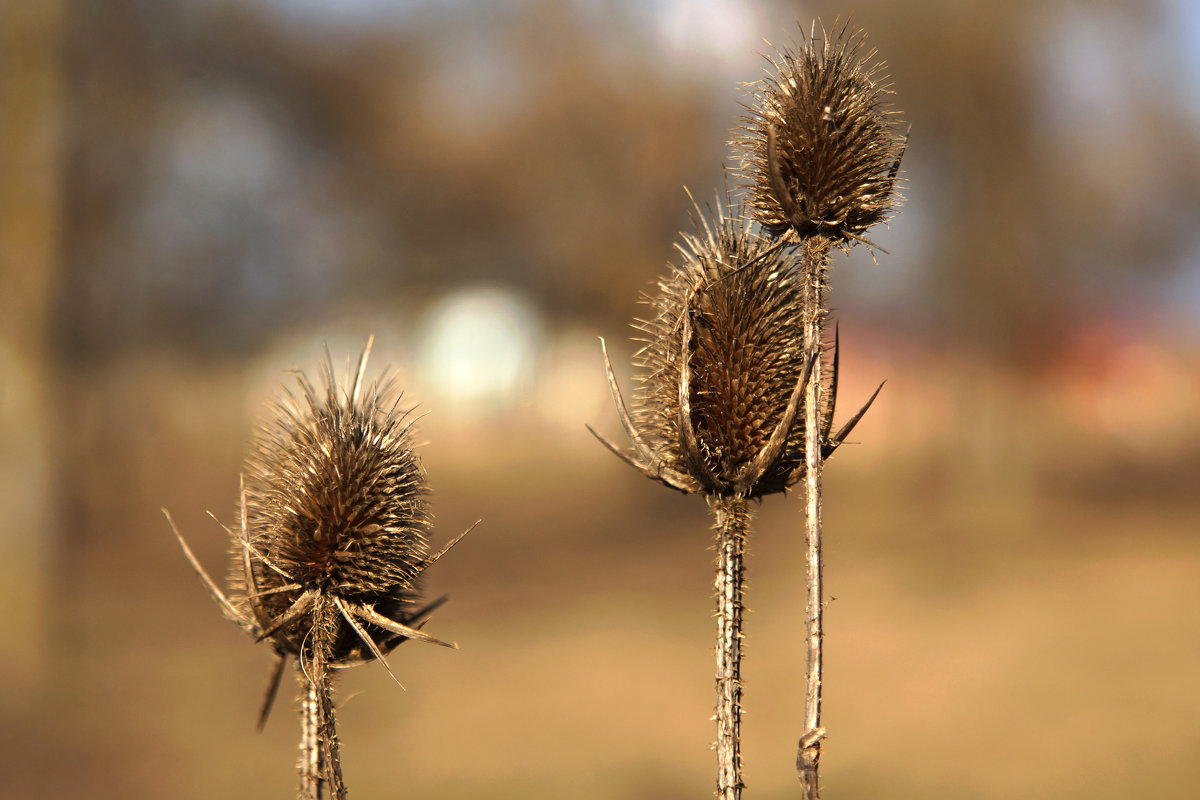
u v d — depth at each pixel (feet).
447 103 81.92
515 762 33.42
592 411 127.65
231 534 7.46
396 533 6.88
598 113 79.92
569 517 91.35
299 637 6.88
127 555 70.64
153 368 88.69
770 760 33.73
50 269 41.06
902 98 71.97
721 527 7.04
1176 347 104.22
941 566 61.52
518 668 46.50
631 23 78.23
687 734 36.45
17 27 40.29
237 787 30.12
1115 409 102.63
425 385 130.31
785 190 6.67
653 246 84.58
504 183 83.61
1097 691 38.17
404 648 51.21
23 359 40.75
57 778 30.55
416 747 35.27
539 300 103.71
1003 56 69.21
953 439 82.58
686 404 6.86
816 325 6.72
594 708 39.68
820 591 6.37
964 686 40.37
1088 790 28.76
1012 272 75.87
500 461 120.06
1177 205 72.95
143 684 40.19
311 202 80.69
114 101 58.54
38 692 37.83
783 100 6.97
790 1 52.16
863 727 36.78
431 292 93.97
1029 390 84.17
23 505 40.11
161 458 97.50
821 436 6.97
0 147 40.32
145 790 29.68
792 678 43.24
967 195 74.90
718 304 7.29
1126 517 75.51
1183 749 31.19
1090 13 67.82
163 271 74.43
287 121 75.31
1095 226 74.54
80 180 58.03
